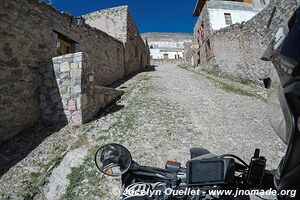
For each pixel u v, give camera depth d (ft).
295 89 3.28
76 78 21.62
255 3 59.82
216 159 4.75
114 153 5.58
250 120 23.03
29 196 13.62
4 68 19.03
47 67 22.45
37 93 22.16
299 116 3.34
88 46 33.71
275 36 4.13
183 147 17.62
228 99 29.73
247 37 38.32
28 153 17.21
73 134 19.99
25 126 20.40
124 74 47.75
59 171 15.40
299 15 3.58
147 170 5.82
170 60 106.83
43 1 23.85
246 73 38.73
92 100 23.38
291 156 3.50
